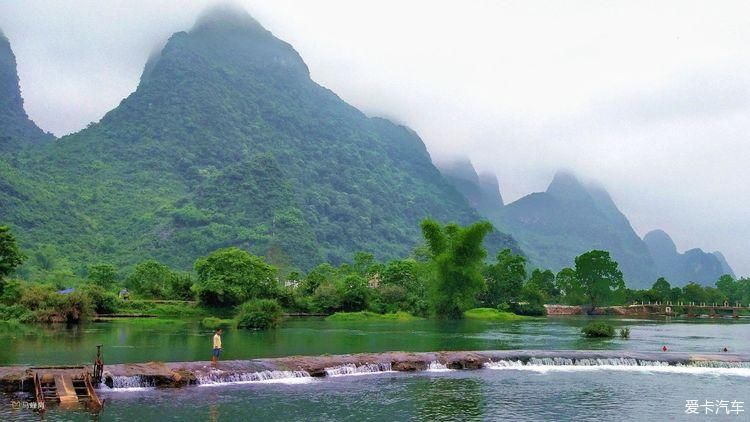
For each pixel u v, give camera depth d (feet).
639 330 399.24
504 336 312.50
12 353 206.90
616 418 142.61
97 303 425.69
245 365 184.44
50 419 128.57
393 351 228.84
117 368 168.04
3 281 344.28
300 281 625.00
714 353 239.50
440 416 140.77
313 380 181.68
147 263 578.25
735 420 142.92
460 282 481.05
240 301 483.10
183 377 168.86
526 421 138.51
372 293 544.62
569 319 551.59
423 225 501.15
